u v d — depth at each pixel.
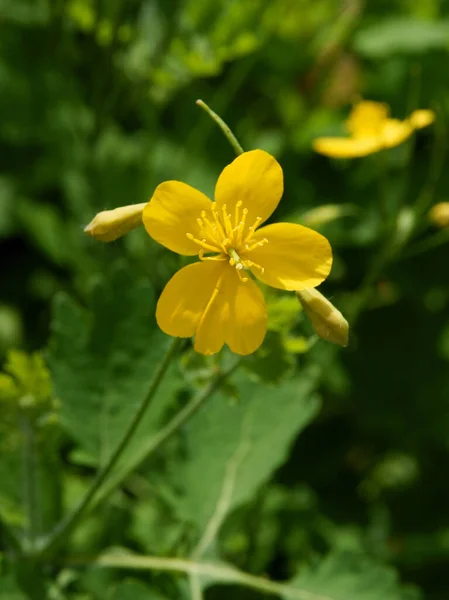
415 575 0.31
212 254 0.21
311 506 0.30
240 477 0.26
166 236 0.20
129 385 0.24
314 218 0.26
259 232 0.20
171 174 0.33
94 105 0.30
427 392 0.33
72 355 0.24
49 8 0.29
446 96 0.34
